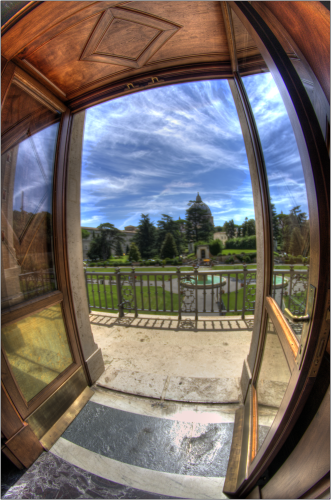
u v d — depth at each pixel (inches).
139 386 80.9
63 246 73.9
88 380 81.4
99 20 47.0
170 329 122.9
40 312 65.7
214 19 50.0
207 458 55.8
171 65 66.3
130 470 53.6
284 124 36.4
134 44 56.5
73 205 78.9
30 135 63.2
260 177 58.2
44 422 61.6
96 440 61.1
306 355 25.8
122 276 143.4
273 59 28.8
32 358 62.1
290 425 30.2
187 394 76.3
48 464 54.9
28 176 63.2
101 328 128.0
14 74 53.9
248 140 65.1
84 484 50.9
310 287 25.7
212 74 68.6
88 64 61.0
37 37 47.2
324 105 23.2
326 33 20.9
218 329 120.6
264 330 60.1
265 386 53.4
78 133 81.3
